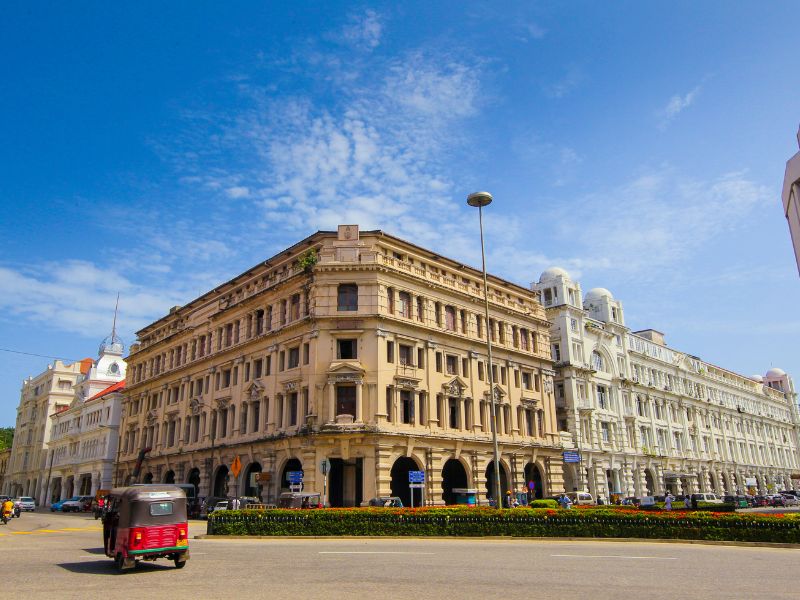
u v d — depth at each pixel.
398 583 15.90
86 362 127.50
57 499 109.12
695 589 14.78
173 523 19.44
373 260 50.69
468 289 58.94
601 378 76.50
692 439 94.56
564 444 66.62
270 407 52.06
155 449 69.56
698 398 98.06
